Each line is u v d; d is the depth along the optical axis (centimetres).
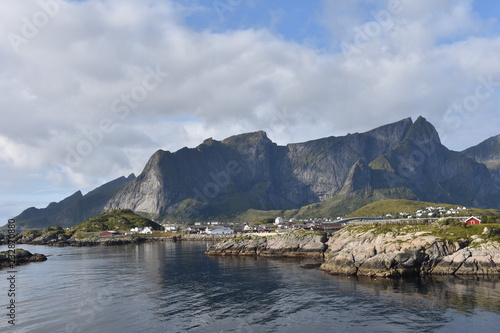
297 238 16738
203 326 6184
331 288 8625
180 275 11212
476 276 9256
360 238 12900
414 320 6141
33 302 7888
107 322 6462
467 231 11012
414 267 9888
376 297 7644
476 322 5934
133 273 11831
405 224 13312
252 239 18100
